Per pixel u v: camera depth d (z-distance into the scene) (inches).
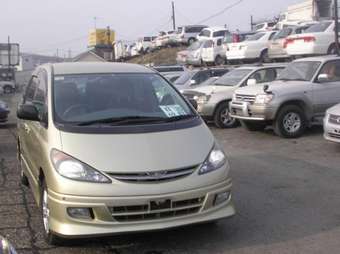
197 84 719.7
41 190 229.6
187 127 229.9
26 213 267.7
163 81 266.1
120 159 205.3
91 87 250.7
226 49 1080.8
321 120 512.7
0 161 419.2
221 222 246.4
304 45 815.7
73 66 269.9
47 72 264.8
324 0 1203.2
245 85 594.2
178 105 250.2
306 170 357.7
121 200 198.1
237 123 603.2
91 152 207.6
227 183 218.4
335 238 224.7
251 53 990.4
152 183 201.8
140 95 251.4
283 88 500.4
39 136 236.7
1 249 132.6
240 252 210.8
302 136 509.4
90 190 198.7
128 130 221.0
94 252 213.5
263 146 465.4
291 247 215.3
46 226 222.1
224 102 597.9
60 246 219.5
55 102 238.4
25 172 295.0
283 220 249.6
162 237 227.6
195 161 212.4
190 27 1803.6
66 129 220.2
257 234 230.7
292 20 1347.2
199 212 209.2
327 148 439.5
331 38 813.9
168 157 209.5
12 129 682.2
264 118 499.5
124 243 221.8
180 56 1315.2
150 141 215.3
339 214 257.8
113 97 246.4
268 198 288.8
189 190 205.5
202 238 226.5
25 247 219.0
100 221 199.0
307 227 239.3
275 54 951.0
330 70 517.3
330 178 332.5
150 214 201.5
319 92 506.6
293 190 305.1
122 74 263.4
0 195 304.8
